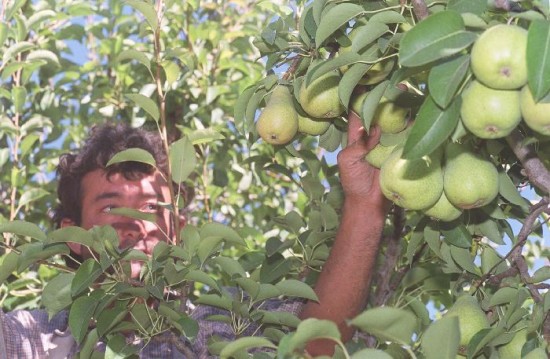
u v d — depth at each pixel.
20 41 5.02
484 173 2.47
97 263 2.70
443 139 2.13
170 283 2.72
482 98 2.17
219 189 5.35
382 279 3.31
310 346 3.07
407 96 2.66
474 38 2.12
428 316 3.12
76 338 2.62
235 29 6.01
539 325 2.65
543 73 2.00
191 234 2.74
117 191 3.51
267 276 3.12
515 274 2.78
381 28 2.43
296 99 2.87
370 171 2.92
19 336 3.39
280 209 5.46
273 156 4.93
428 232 2.93
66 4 5.58
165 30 5.41
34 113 5.50
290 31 2.95
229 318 2.84
